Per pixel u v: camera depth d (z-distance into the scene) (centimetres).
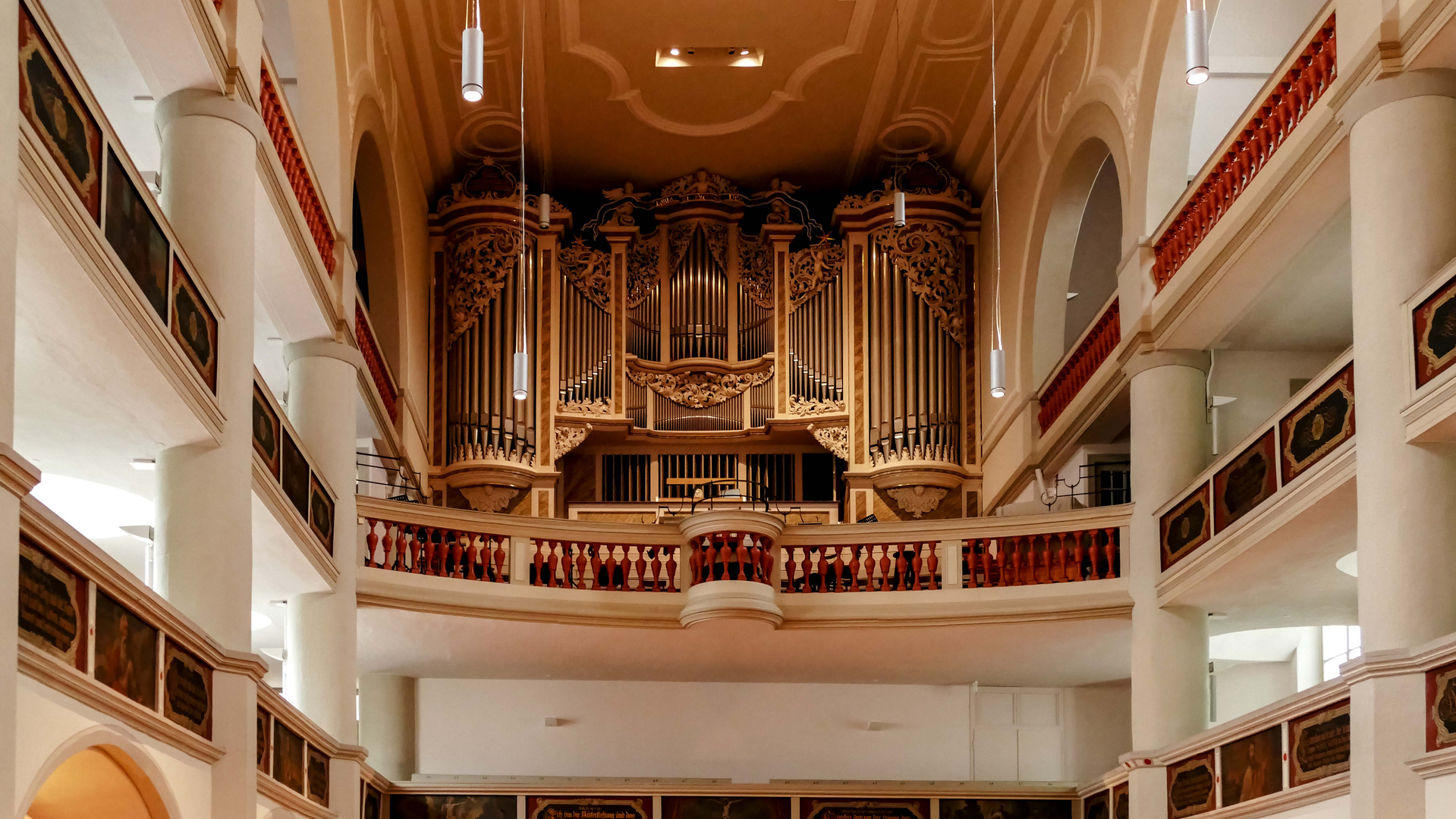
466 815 1717
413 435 1925
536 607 1557
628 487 2180
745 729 1859
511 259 2105
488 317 2075
